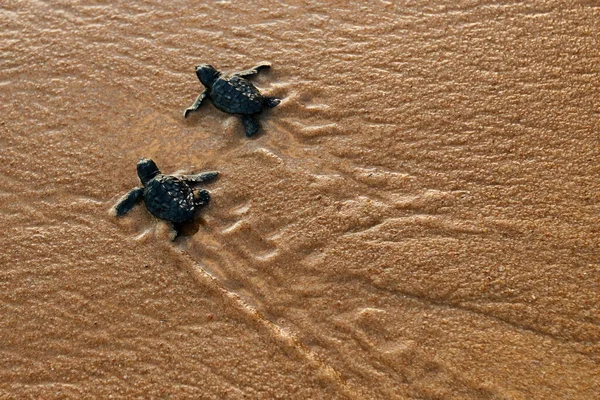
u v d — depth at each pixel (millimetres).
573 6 5152
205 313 3766
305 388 3381
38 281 4020
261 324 3662
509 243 3832
